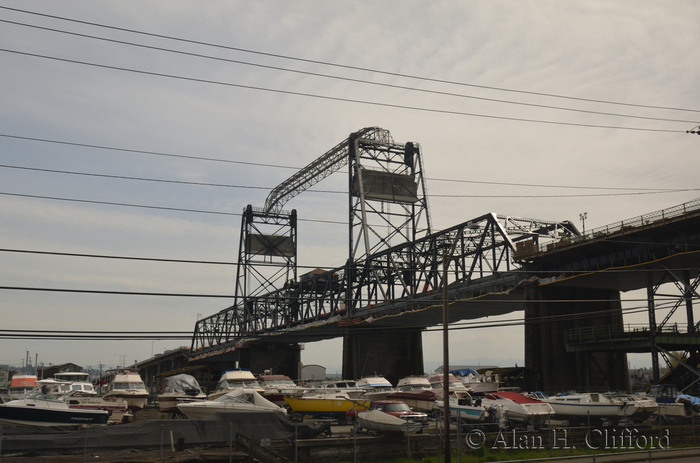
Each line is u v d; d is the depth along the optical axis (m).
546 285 70.62
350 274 99.75
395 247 88.50
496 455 33.88
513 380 68.62
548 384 67.25
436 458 32.56
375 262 95.62
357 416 37.34
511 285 72.69
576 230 83.69
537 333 69.44
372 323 98.12
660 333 58.44
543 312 69.94
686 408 43.84
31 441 26.23
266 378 52.81
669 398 44.72
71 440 26.88
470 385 55.84
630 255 62.81
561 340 69.25
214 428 29.38
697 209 55.16
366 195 100.00
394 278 92.00
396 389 51.81
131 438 27.83
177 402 46.28
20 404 33.34
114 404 41.44
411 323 100.44
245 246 135.12
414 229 101.56
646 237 60.88
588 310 72.12
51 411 33.56
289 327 116.38
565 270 69.75
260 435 30.19
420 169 103.69
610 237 62.31
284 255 138.75
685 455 35.69
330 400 44.06
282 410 37.09
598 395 41.72
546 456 34.97
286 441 30.70
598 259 65.94
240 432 29.70
